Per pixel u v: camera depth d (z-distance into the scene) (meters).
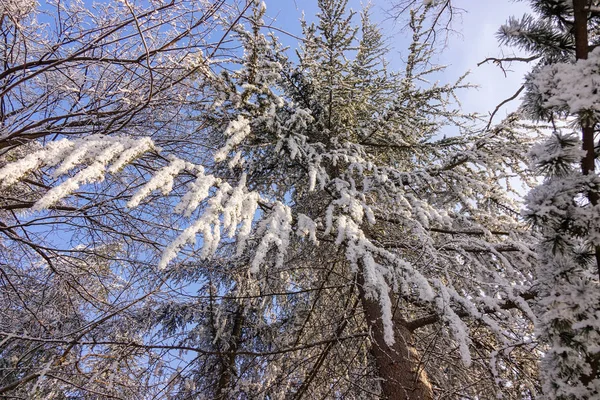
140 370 4.64
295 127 4.33
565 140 1.64
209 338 6.89
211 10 3.93
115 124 4.49
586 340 1.51
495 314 3.55
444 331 3.22
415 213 3.66
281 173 5.06
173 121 4.89
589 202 1.62
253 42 3.89
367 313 4.02
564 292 1.58
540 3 2.03
